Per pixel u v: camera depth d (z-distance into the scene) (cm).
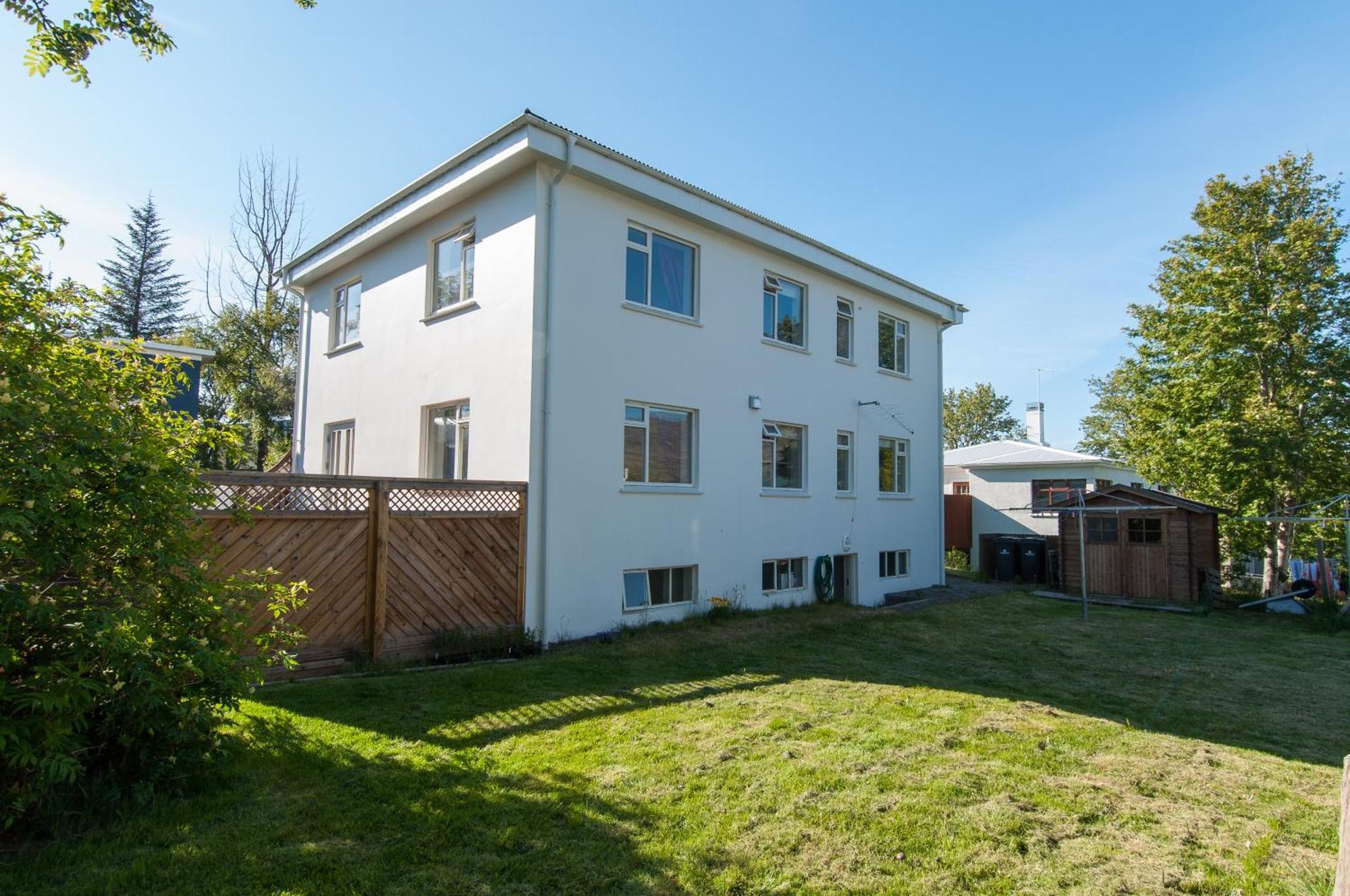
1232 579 1936
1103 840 398
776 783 466
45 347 405
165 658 391
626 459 1078
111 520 394
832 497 1472
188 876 332
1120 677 837
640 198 1088
